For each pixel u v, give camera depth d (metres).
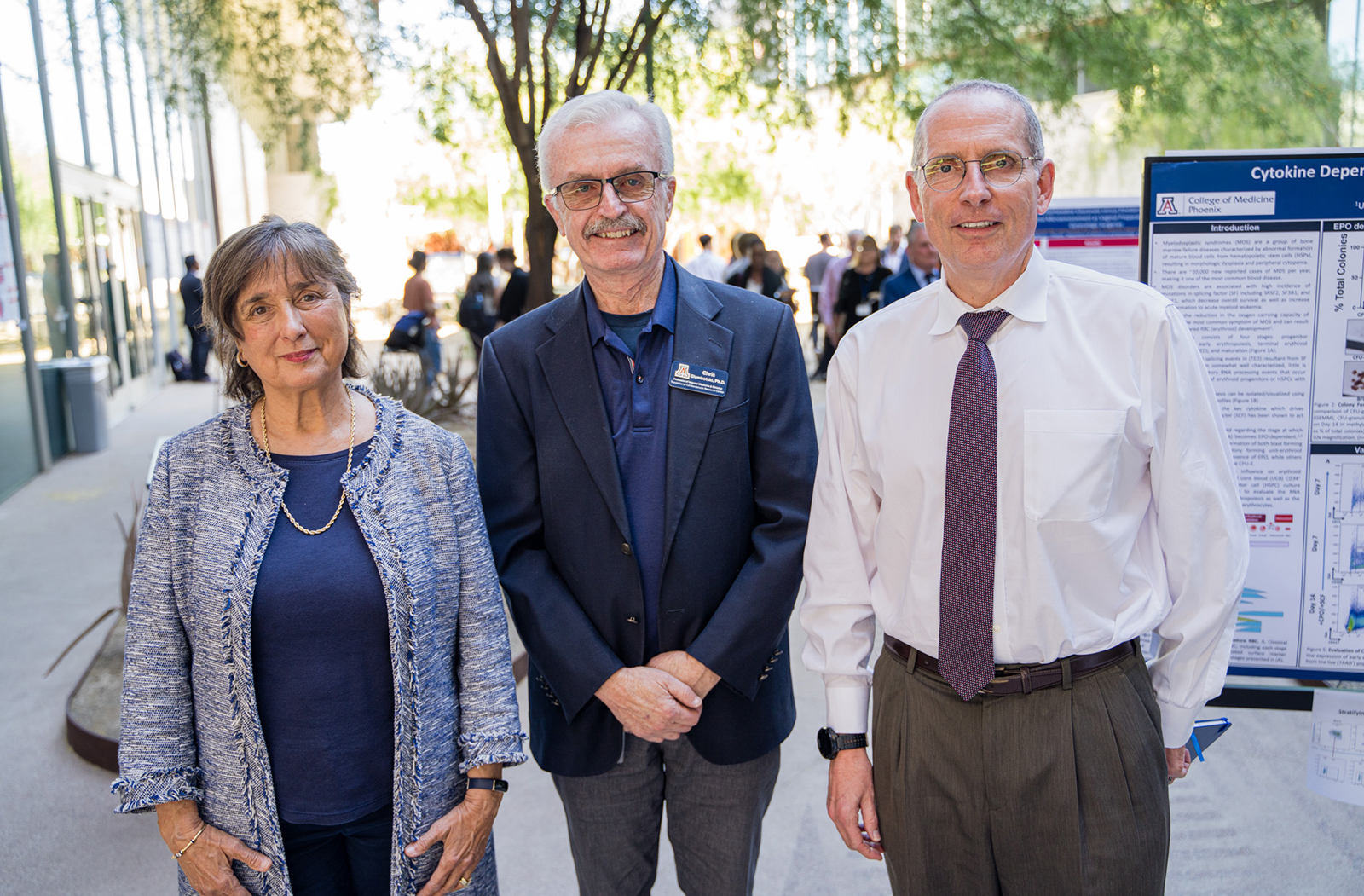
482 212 16.31
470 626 1.57
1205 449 1.41
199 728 1.45
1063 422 1.39
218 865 1.43
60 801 2.98
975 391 1.42
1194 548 1.42
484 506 1.77
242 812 1.42
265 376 1.45
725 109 8.25
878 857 1.65
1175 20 7.52
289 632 1.42
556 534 1.71
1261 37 7.56
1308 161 1.88
